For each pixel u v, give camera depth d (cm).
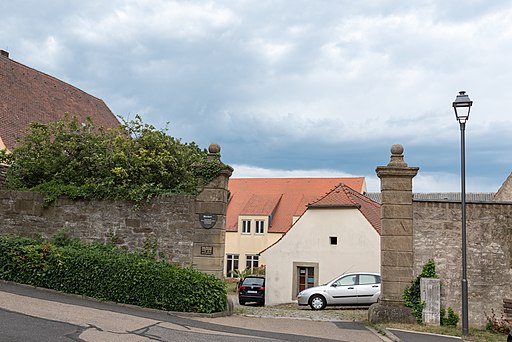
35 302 1165
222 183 1436
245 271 3928
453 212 1376
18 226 1519
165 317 1208
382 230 1380
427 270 1350
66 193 1498
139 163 1523
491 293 1345
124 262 1328
